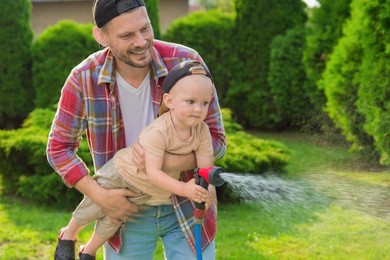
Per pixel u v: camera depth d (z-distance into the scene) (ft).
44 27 59.26
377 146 19.47
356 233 16.84
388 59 21.03
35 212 20.71
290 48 33.04
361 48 22.91
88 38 35.37
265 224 18.52
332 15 30.22
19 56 35.47
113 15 8.12
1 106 35.76
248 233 17.88
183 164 8.66
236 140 23.02
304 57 31.22
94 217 9.25
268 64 35.29
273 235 17.54
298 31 33.32
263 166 20.93
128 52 8.29
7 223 19.51
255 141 22.98
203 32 36.65
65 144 9.11
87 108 8.93
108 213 8.99
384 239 16.38
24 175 22.09
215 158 9.37
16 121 36.88
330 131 23.30
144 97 9.08
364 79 21.57
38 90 35.37
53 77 35.09
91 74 8.86
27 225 19.25
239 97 36.52
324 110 24.13
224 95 36.99
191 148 8.61
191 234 9.04
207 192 8.20
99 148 9.13
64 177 9.10
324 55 30.48
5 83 35.47
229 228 18.44
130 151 8.80
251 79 35.91
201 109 8.20
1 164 21.99
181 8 60.39
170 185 8.28
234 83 36.32
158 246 16.83
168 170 8.65
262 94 35.40
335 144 22.11
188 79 8.16
